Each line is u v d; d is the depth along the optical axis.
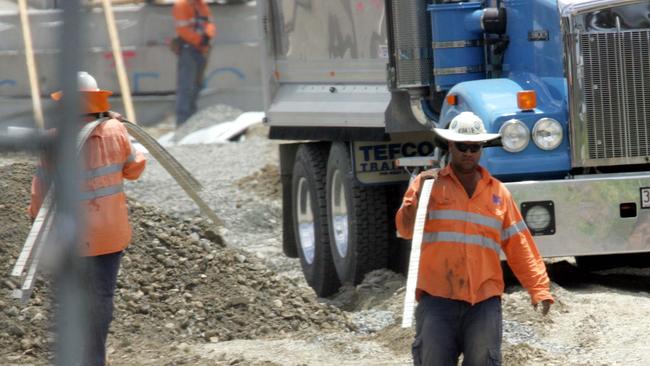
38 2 55.78
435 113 34.03
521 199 29.55
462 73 32.88
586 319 27.86
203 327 28.64
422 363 19.73
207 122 71.31
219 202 50.31
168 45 73.12
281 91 40.00
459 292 19.55
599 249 29.78
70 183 12.12
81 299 12.38
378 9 34.31
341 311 30.72
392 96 34.03
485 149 30.11
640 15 30.16
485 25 32.06
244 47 73.62
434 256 19.70
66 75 11.62
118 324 28.00
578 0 30.08
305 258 40.59
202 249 31.56
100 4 69.25
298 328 29.16
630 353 25.59
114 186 23.11
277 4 39.78
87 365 22.38
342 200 37.78
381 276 35.75
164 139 70.06
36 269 19.55
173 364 25.50
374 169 36.22
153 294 29.38
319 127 37.88
